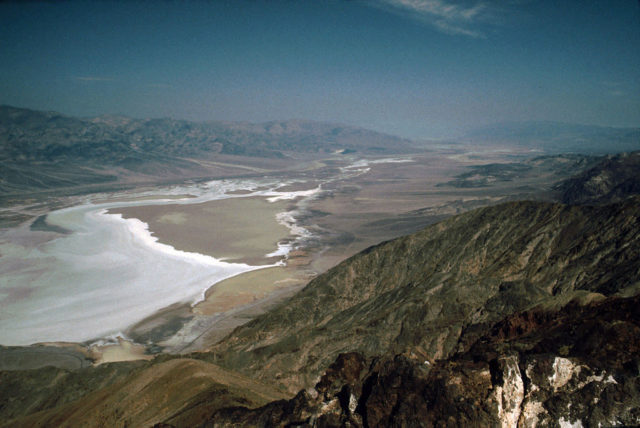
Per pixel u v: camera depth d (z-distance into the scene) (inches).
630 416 711.7
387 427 826.2
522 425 754.8
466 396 799.1
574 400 746.8
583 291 1253.7
